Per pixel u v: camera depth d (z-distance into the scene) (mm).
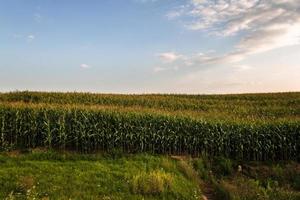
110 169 17094
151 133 22172
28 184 13844
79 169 16688
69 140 21266
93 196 13586
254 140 22312
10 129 20984
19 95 35719
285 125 22906
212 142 22547
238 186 16812
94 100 36094
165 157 20641
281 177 19078
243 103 42469
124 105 36000
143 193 14453
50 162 17672
